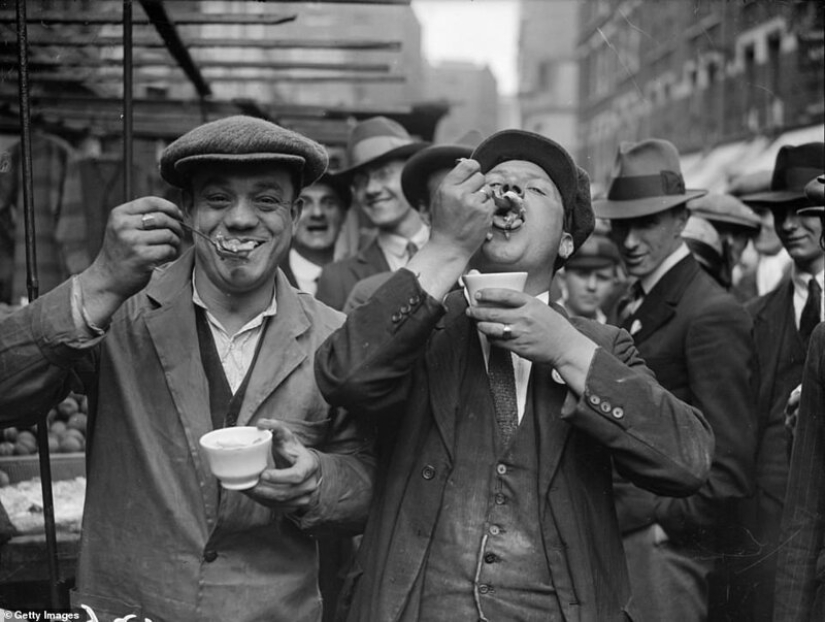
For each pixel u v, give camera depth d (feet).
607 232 16.87
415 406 6.72
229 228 6.71
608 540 6.61
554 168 6.88
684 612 9.96
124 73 8.23
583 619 6.26
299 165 6.84
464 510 6.47
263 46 13.69
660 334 10.39
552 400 6.61
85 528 7.00
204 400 6.91
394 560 6.47
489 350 6.81
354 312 6.44
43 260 18.31
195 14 11.78
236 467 6.05
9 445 10.71
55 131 19.34
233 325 7.12
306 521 6.75
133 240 6.29
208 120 18.70
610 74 90.84
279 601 6.91
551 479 6.42
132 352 7.04
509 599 6.33
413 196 13.47
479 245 6.41
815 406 7.13
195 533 6.76
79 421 11.23
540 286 6.95
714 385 9.89
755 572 10.16
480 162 6.96
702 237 14.17
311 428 7.07
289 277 14.99
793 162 11.75
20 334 6.36
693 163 53.88
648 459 6.26
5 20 10.45
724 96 46.78
